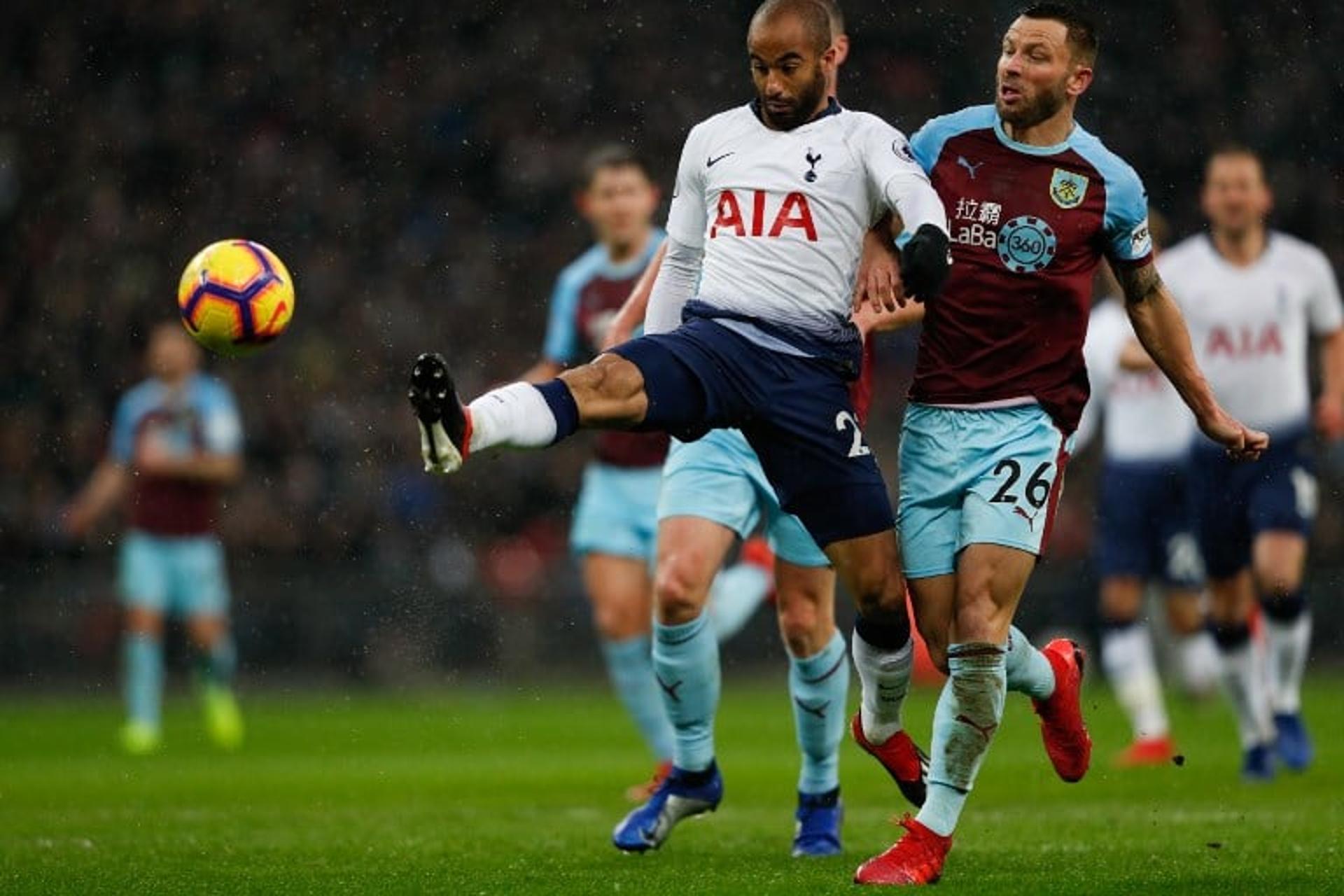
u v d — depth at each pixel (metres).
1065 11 13.38
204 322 12.85
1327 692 40.44
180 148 56.75
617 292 22.12
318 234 55.94
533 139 58.22
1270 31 57.47
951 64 57.91
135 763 27.67
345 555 48.09
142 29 58.00
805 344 13.11
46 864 15.07
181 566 31.95
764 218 13.16
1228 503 22.84
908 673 14.18
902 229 13.51
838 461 13.20
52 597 44.41
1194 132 56.41
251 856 15.51
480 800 21.61
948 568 13.41
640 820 15.59
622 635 21.23
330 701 42.66
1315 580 46.69
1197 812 18.58
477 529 48.94
